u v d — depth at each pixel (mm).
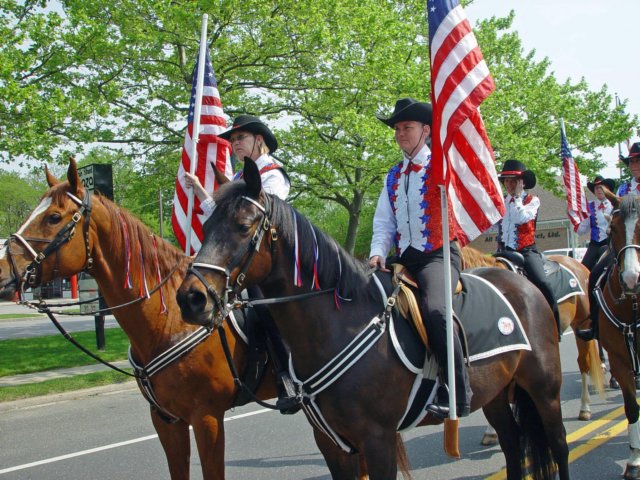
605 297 5469
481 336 3773
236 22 13609
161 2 12367
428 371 3482
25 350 12484
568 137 22453
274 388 4504
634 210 4844
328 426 3375
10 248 3777
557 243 38188
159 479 5324
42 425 7359
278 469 5434
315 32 13391
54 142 10484
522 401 4320
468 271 4699
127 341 13547
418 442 6109
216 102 5445
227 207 3098
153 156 15211
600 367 6664
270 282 3275
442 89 3295
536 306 4305
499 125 18594
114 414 7871
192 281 2934
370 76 14555
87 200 3986
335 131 16172
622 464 5246
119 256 4031
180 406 4023
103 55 12672
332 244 3414
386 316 3414
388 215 3910
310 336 3322
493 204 3555
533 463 4273
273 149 4656
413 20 20266
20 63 10094
